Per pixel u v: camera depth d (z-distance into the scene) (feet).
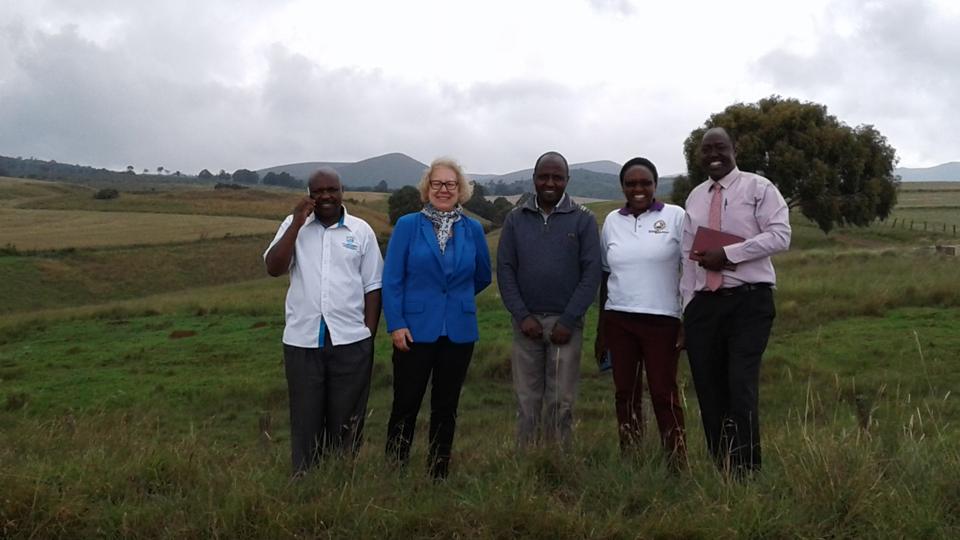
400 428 18.70
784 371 42.11
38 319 88.99
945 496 14.87
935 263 76.48
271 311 82.89
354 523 14.35
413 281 18.42
